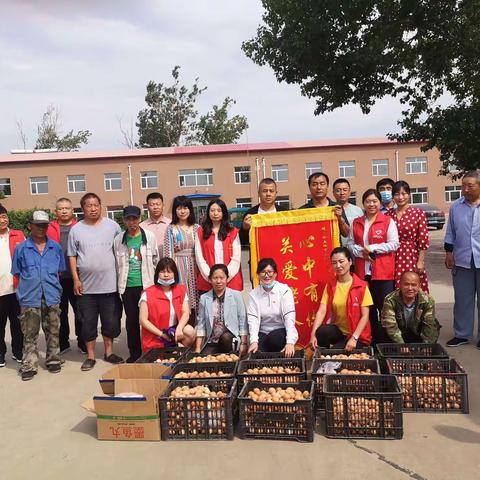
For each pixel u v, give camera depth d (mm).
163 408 3654
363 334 4926
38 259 5355
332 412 3545
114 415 3676
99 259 5512
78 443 3676
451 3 11180
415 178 31984
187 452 3447
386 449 3334
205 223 5547
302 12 11969
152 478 3111
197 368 4434
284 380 4125
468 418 3785
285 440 3547
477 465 3066
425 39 12195
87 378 5230
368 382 3887
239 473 3113
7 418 4215
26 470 3291
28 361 5273
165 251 5742
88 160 30719
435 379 3920
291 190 31406
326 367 4273
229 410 3592
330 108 13336
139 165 30891
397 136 12875
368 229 5367
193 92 44875
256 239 5613
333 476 3014
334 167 31562
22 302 5320
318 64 12406
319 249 5555
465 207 5582
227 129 45094
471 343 5719
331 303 5066
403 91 13094
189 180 31156
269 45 12789
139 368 4391
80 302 5570
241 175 31375
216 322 5219
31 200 30594
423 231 5488
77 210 30891
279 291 5016
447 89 13141
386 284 5285
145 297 5285
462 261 5547
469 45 11555
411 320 4883
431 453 3248
